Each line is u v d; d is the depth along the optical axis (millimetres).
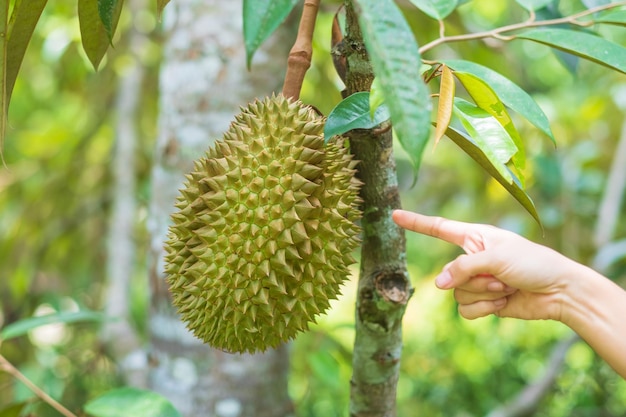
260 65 1098
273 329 722
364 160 724
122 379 1409
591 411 2068
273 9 496
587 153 1843
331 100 1590
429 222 722
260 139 707
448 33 1392
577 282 706
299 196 693
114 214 1649
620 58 737
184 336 1103
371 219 739
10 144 2541
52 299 1781
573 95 2039
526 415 1577
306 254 704
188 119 1104
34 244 1882
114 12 633
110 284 1574
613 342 691
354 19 647
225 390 1096
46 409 1166
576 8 980
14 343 1822
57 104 2477
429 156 2170
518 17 2178
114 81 1795
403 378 2539
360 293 753
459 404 2426
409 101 481
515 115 1735
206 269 704
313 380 1937
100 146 2020
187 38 1105
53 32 1646
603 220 1574
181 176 1111
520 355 2520
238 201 699
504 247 702
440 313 2670
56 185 1870
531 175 1777
